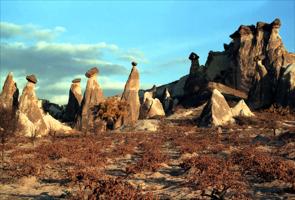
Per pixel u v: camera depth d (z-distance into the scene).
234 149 29.59
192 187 15.30
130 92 66.50
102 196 11.41
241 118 53.97
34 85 57.25
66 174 18.52
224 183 14.50
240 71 85.75
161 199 13.69
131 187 13.88
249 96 72.62
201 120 54.56
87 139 41.97
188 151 27.94
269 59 83.31
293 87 66.94
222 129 48.59
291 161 21.30
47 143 37.94
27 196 14.68
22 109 55.06
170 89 105.56
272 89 71.06
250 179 17.03
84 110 66.31
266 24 87.31
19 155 28.44
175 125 55.06
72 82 84.31
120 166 22.44
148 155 25.69
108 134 49.09
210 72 92.88
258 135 37.25
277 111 60.66
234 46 89.88
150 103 69.62
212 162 19.30
